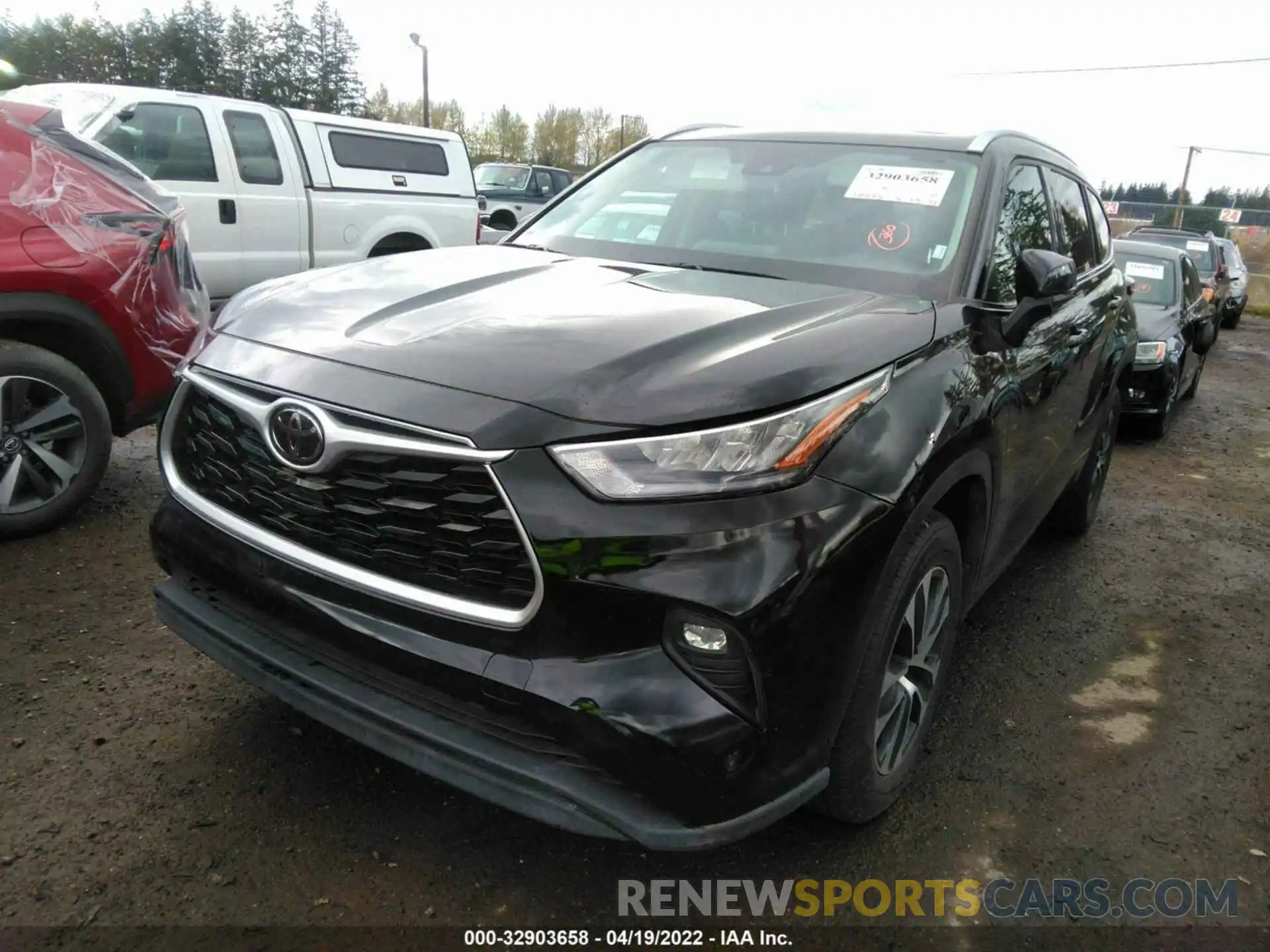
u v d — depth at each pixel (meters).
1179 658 3.94
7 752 2.73
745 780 1.99
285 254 9.07
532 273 2.94
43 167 4.15
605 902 2.35
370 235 9.77
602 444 1.96
